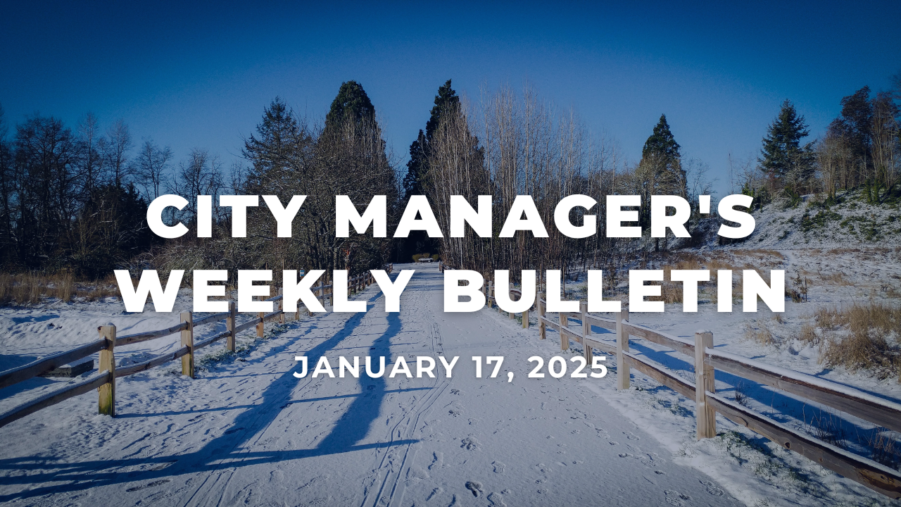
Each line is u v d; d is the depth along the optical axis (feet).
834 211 140.67
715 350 15.33
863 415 10.03
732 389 22.79
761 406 20.08
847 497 11.77
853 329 31.73
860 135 169.68
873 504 11.32
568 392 22.74
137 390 22.94
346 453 15.66
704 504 12.06
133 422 18.57
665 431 17.04
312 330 44.88
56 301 57.93
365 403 21.30
